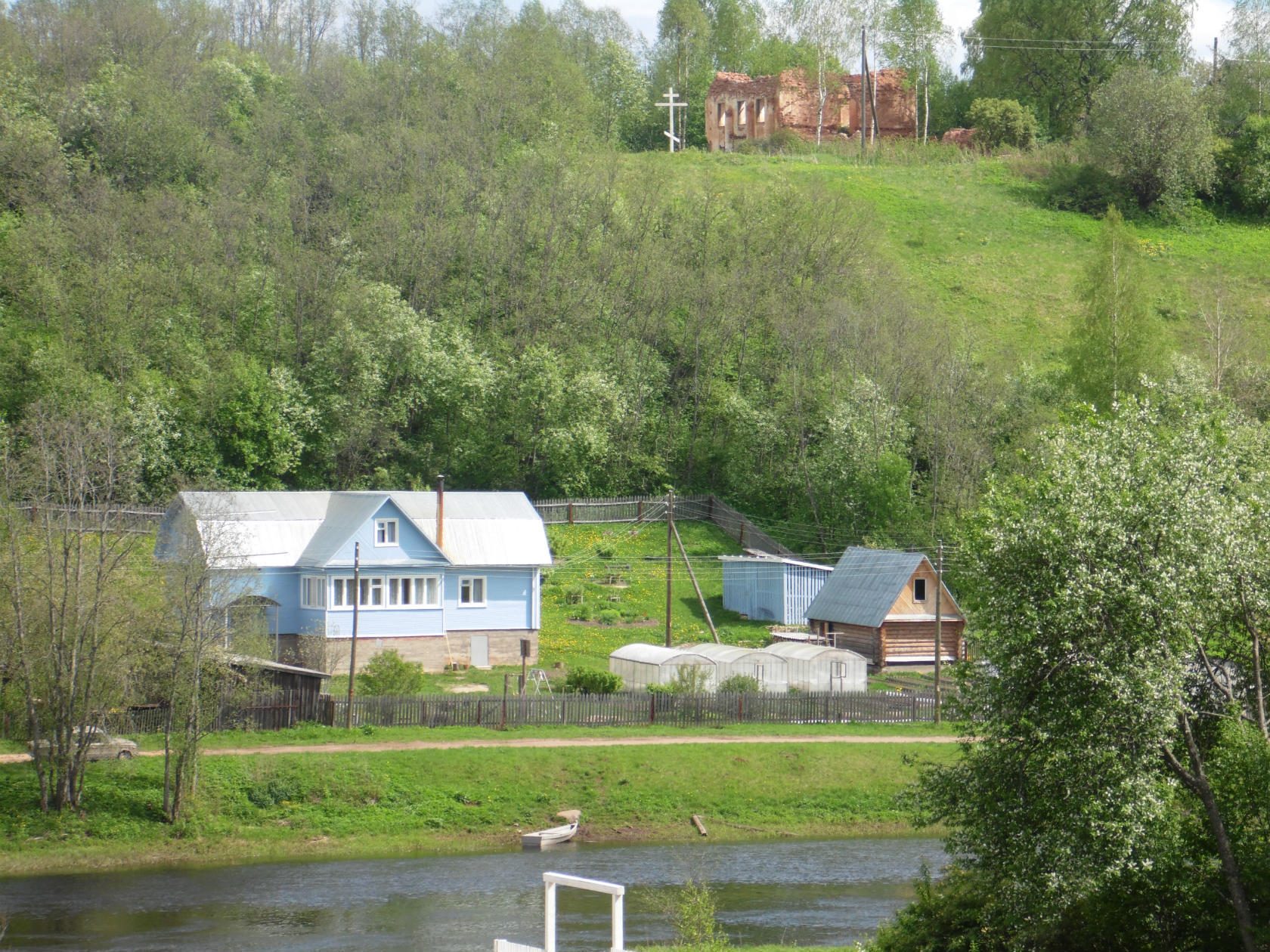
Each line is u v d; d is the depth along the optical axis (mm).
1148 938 32188
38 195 136875
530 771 64312
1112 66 198750
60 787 57656
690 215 153250
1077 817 30109
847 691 80250
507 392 124688
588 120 183875
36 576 59344
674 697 73188
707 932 40125
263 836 58250
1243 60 193500
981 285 161125
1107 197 180625
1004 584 31688
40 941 44812
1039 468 35875
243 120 167750
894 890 52000
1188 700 32250
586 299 137125
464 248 141375
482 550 88000
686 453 128500
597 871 54969
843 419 115312
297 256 133250
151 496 107875
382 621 83750
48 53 169500
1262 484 34875
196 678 58312
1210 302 152375
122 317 121000
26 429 94375
